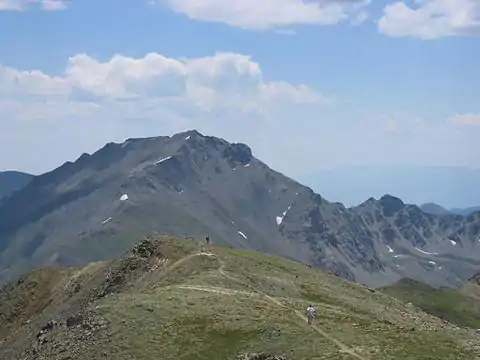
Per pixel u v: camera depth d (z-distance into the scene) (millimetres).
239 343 61125
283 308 71375
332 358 55250
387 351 57031
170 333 64312
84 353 64062
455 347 60000
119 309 71000
